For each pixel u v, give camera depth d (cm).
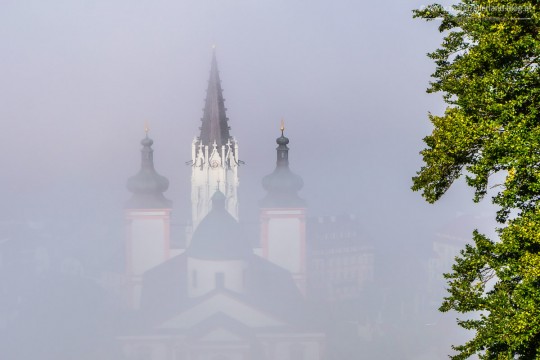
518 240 7688
